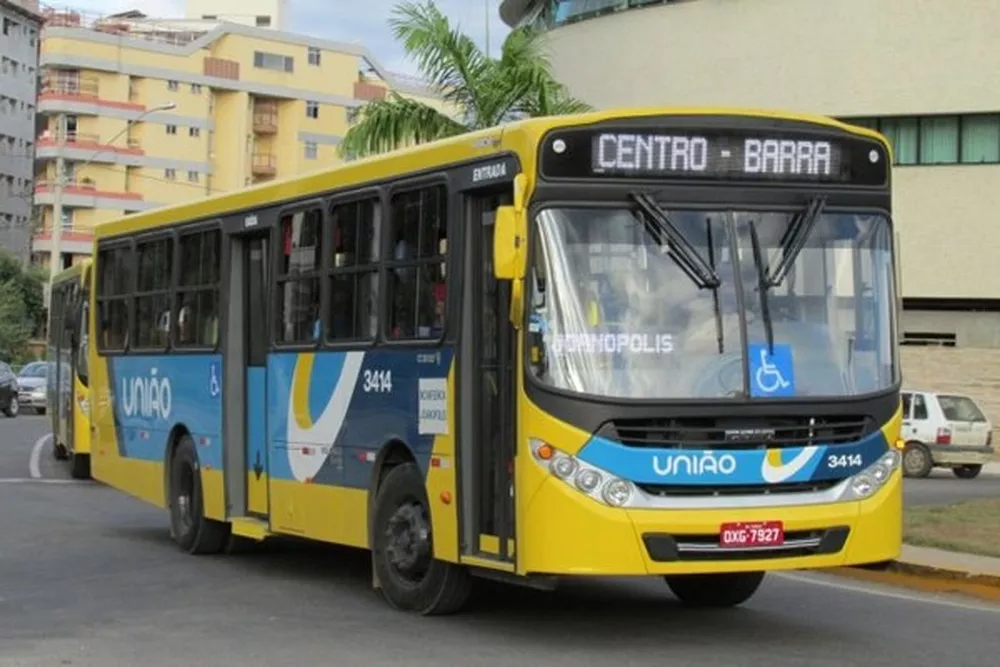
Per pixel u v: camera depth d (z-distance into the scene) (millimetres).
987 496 23688
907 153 40344
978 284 39688
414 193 11125
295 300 13008
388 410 11273
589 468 9195
